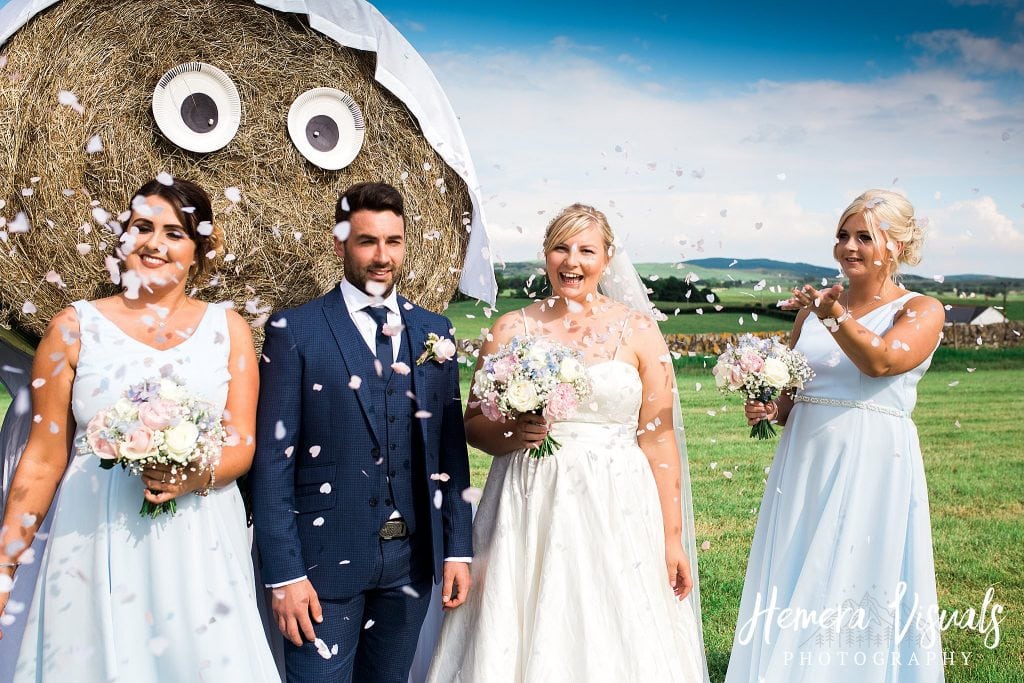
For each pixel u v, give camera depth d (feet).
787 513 10.59
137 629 8.03
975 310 71.41
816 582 10.06
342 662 8.94
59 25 9.37
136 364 8.18
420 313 9.69
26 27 9.29
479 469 30.14
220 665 8.01
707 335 56.08
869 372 9.98
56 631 7.95
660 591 9.87
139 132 9.64
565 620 9.39
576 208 10.28
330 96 10.50
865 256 10.46
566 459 9.78
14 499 8.15
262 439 8.76
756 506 25.12
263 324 10.31
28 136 9.19
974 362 65.26
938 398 48.85
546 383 8.91
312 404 8.91
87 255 9.38
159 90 9.53
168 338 8.46
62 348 8.18
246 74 10.11
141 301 8.54
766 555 10.80
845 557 10.02
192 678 8.04
